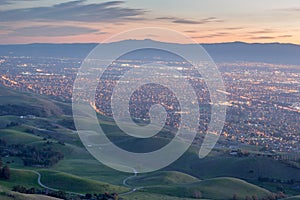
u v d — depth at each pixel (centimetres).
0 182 15112
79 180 15750
